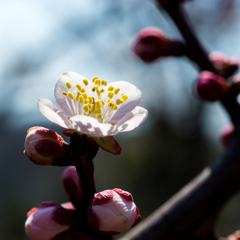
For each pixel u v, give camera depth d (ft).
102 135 0.54
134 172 2.53
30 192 2.80
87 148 0.54
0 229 2.39
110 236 0.56
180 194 0.65
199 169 2.57
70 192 0.58
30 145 0.54
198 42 0.76
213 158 2.62
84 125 0.53
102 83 0.59
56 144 0.54
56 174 2.76
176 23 0.76
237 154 0.66
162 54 0.77
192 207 0.64
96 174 2.51
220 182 0.65
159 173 2.55
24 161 3.08
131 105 0.59
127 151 2.61
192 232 0.64
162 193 2.48
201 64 0.75
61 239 0.56
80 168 0.54
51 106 0.54
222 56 0.78
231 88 0.71
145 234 0.63
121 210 0.52
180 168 2.56
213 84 0.71
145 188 2.50
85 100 0.58
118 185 2.49
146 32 0.78
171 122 2.70
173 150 2.60
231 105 0.71
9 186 2.95
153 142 2.64
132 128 0.54
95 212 0.53
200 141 2.64
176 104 2.76
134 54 0.80
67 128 0.54
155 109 2.76
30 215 0.57
